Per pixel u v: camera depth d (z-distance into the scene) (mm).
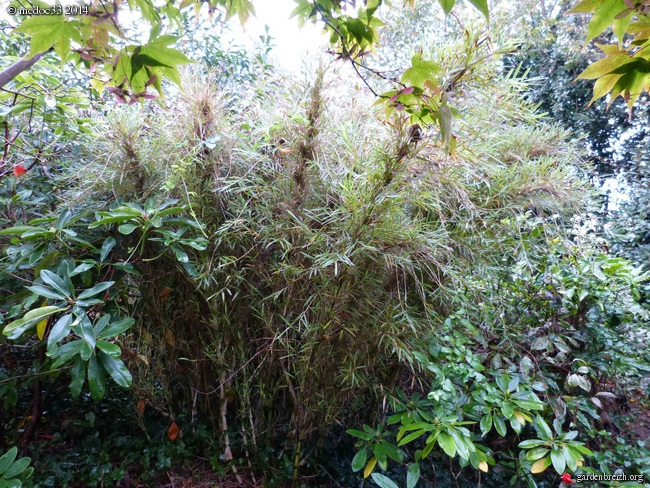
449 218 1480
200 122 1467
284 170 1447
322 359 1507
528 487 1693
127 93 1130
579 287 1995
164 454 1689
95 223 1241
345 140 1268
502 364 1865
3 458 1104
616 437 1927
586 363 1925
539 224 1686
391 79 1048
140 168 1504
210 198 1520
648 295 2494
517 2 4094
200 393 1872
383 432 1583
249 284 1565
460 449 1282
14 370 1695
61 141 1818
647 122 4180
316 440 1756
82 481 1555
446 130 933
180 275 1638
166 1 1284
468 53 1188
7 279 1588
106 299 1425
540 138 1643
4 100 1810
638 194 3848
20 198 1582
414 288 1542
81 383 1198
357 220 1229
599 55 4176
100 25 997
